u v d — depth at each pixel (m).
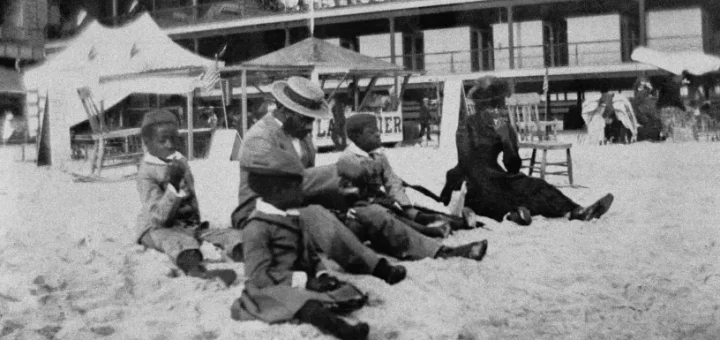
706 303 4.02
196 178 11.77
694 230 5.89
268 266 3.91
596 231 5.99
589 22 27.92
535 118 18.81
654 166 11.30
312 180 5.06
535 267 4.79
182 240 4.98
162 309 4.09
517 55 28.98
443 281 4.45
